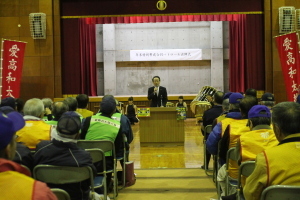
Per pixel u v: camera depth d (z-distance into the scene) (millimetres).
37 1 11188
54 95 11297
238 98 4168
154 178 5668
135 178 5480
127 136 4934
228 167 3562
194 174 5883
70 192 2846
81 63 14750
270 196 1983
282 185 1948
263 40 11133
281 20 10750
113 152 4199
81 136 4324
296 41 9445
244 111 3811
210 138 4078
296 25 10766
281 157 2014
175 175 5840
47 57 11211
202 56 16109
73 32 11336
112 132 4273
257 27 11164
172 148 8328
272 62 10969
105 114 4406
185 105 13289
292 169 1981
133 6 10898
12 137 1390
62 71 11438
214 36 15977
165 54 16141
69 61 11383
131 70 16484
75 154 2814
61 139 2805
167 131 8594
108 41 16078
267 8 10859
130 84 16469
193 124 12727
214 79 16047
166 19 11641
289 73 9531
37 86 11273
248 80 11281
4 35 11227
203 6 10859
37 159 2840
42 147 2867
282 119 2090
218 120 4727
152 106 9000
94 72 15656
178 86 16422
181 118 8500
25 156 2906
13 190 1309
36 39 11211
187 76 16422
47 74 11242
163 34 16422
